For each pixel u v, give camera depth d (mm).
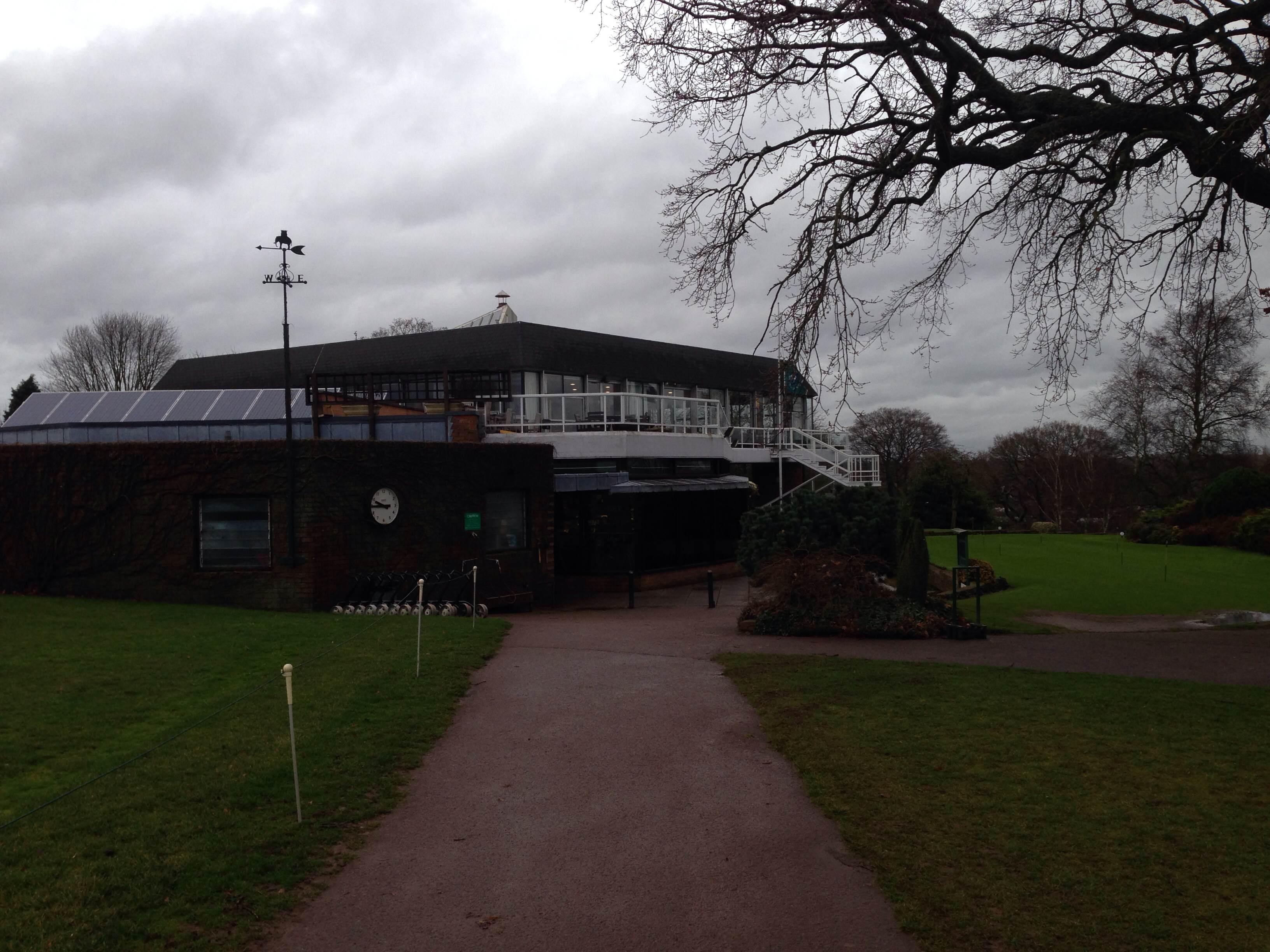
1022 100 11531
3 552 18625
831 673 11953
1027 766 7902
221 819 6691
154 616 15672
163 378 44469
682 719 10016
